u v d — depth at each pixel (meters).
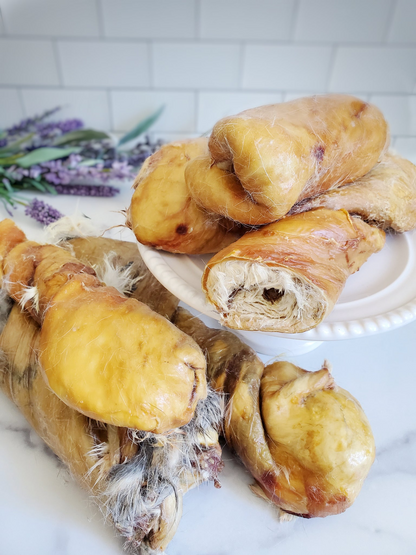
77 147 0.62
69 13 0.63
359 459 0.26
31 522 0.29
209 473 0.28
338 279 0.27
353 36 0.66
